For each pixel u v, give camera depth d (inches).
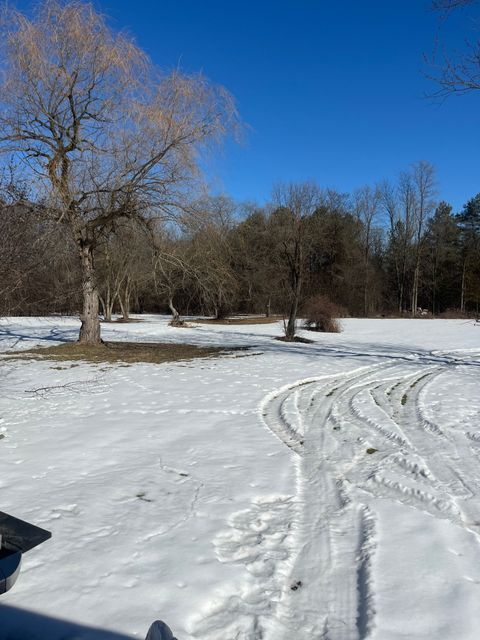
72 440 252.4
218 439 255.8
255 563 137.0
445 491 188.5
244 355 643.5
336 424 294.7
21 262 277.4
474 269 2178.9
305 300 1261.1
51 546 144.2
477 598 121.1
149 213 632.4
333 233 2060.8
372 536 151.8
